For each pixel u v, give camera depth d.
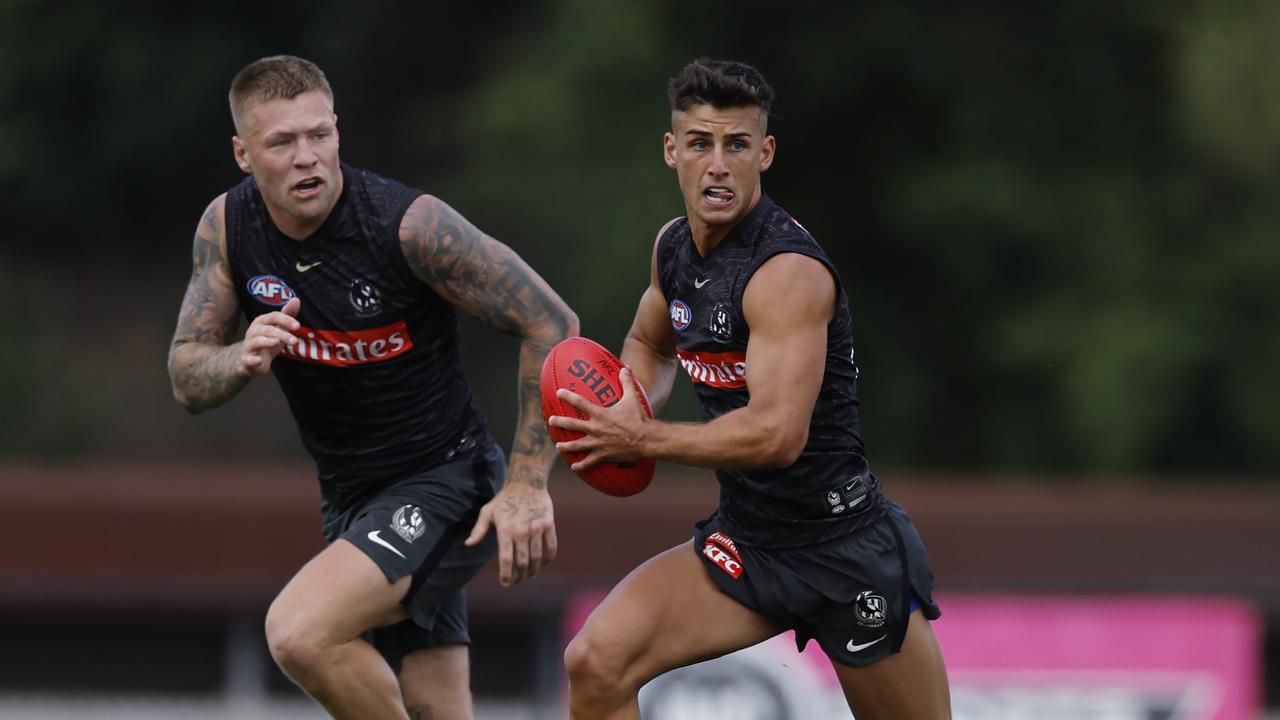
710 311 14.84
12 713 31.33
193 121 89.12
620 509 30.39
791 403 14.27
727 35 67.88
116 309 95.12
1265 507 30.70
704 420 15.66
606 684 15.23
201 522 31.44
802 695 26.05
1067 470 65.38
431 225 15.55
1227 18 63.84
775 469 15.25
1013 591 30.41
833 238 71.38
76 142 90.19
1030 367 63.31
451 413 16.62
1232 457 62.16
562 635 30.03
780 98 69.06
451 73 91.19
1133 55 66.19
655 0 67.25
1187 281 62.38
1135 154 65.81
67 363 91.50
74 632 31.83
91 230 95.50
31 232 96.44
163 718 31.34
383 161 91.19
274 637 15.12
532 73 70.50
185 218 95.94
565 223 67.25
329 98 15.28
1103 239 63.28
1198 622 27.11
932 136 69.12
